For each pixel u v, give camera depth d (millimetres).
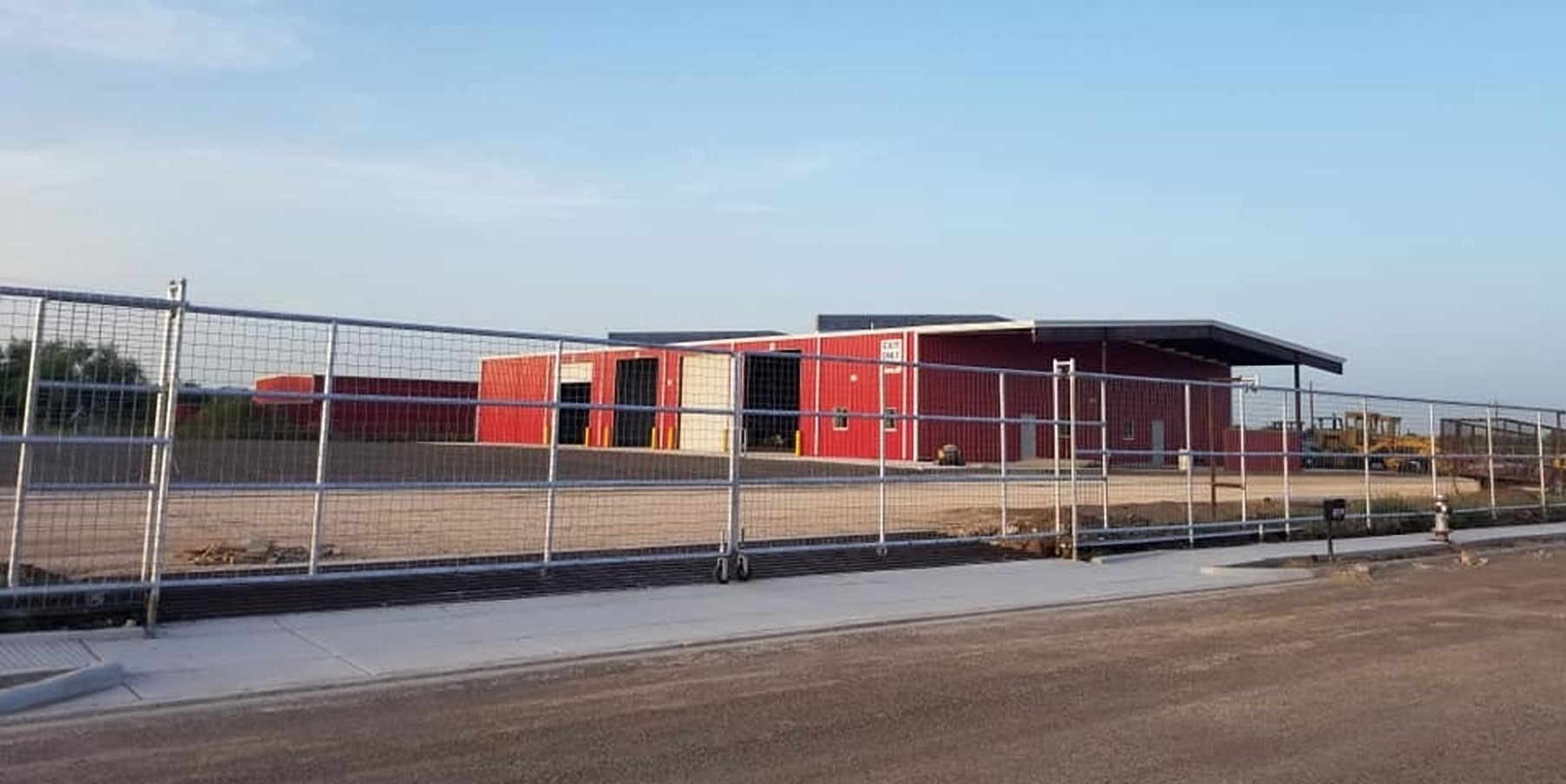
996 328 40531
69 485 9617
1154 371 49719
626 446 36188
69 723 7215
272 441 12758
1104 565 16516
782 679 8898
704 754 6672
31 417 9289
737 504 14031
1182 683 8820
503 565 12383
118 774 6145
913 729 7293
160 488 9766
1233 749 6797
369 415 13578
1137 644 10633
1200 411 34719
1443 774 6273
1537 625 11773
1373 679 8961
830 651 10133
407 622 10750
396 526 18688
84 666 8133
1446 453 28250
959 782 6117
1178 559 17484
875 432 41938
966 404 40750
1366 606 13242
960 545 17328
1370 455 22812
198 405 12094
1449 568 17469
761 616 11734
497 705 7914
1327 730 7273
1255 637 11055
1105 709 7875
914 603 12797
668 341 61906
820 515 21922
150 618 9695
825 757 6609
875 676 9023
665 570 14164
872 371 42250
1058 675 9117
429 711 7699
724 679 8883
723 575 13797
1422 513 23328
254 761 6410
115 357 9914
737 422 14008
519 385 15094
